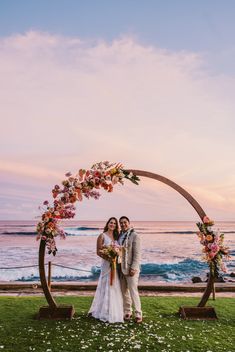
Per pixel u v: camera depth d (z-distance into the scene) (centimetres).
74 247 4303
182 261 3123
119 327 594
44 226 663
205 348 499
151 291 950
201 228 700
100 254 650
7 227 10562
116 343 509
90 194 689
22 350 475
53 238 662
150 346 502
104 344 504
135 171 712
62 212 671
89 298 830
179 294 913
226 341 534
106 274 650
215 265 686
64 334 550
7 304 743
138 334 556
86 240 5519
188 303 781
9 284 947
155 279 2259
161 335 555
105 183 691
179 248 4406
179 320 649
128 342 513
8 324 598
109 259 643
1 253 3628
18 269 2458
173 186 717
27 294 884
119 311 630
